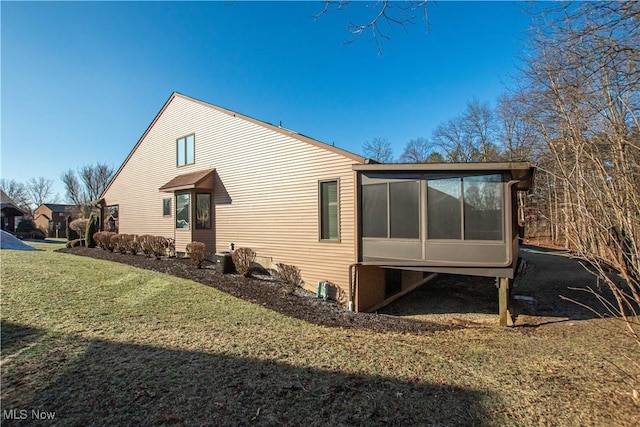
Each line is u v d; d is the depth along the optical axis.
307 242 9.61
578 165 3.11
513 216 7.75
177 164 14.35
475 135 30.84
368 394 3.37
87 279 8.45
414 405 3.18
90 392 3.08
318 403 3.14
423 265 7.73
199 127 13.41
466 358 4.62
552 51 4.93
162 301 6.82
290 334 5.35
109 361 3.79
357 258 8.45
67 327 4.85
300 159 9.86
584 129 3.57
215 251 12.64
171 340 4.62
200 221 12.79
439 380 3.79
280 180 10.39
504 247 7.05
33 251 15.09
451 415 3.01
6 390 3.05
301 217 9.78
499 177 7.13
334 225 9.08
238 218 11.76
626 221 2.88
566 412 3.09
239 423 2.74
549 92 5.58
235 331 5.27
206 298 7.38
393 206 8.12
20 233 29.48
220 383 3.43
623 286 8.70
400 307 9.36
